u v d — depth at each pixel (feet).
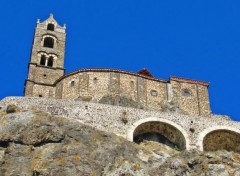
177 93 254.47
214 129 201.46
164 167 159.63
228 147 207.21
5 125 175.11
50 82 270.87
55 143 169.17
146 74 270.05
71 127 177.58
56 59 288.30
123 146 175.94
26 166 157.99
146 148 187.83
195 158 157.58
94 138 176.35
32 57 283.79
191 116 204.44
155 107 246.88
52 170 152.66
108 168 158.40
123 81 249.34
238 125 205.26
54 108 196.03
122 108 200.34
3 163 158.30
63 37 304.71
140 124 197.16
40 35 300.61
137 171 155.74
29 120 176.24
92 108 197.88
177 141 201.16
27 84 266.77
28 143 167.73
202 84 261.24
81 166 156.66
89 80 246.47
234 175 150.00
